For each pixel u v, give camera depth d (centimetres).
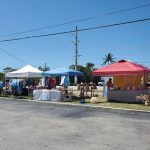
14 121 1265
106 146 841
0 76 5431
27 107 1853
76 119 1341
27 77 2905
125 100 2209
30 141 891
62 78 2859
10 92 2908
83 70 9262
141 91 2153
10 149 794
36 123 1217
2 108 1773
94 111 1662
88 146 840
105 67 2261
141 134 1011
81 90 2656
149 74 2294
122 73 2119
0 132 1024
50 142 881
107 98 2291
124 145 855
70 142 885
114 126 1161
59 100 2311
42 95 2416
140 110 1705
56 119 1335
